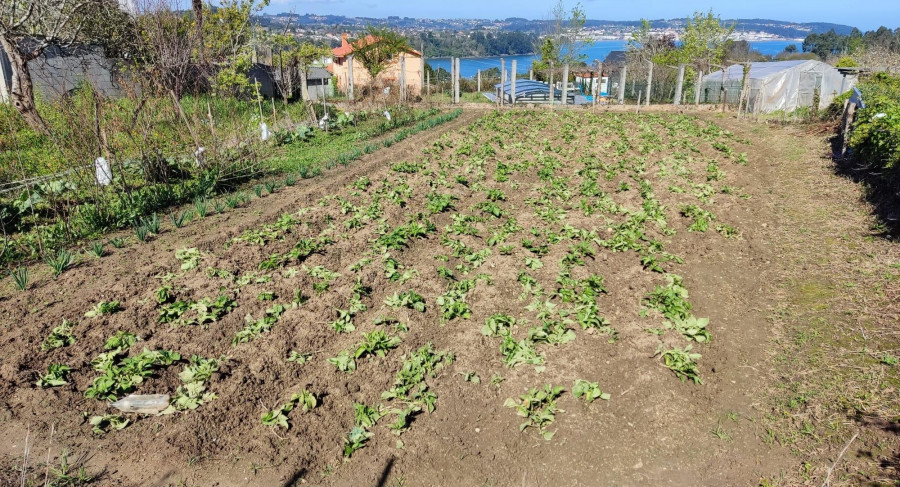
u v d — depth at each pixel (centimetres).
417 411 593
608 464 526
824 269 887
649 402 601
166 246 992
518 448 547
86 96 1308
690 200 1291
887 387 593
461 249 984
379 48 3591
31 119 1548
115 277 862
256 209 1213
